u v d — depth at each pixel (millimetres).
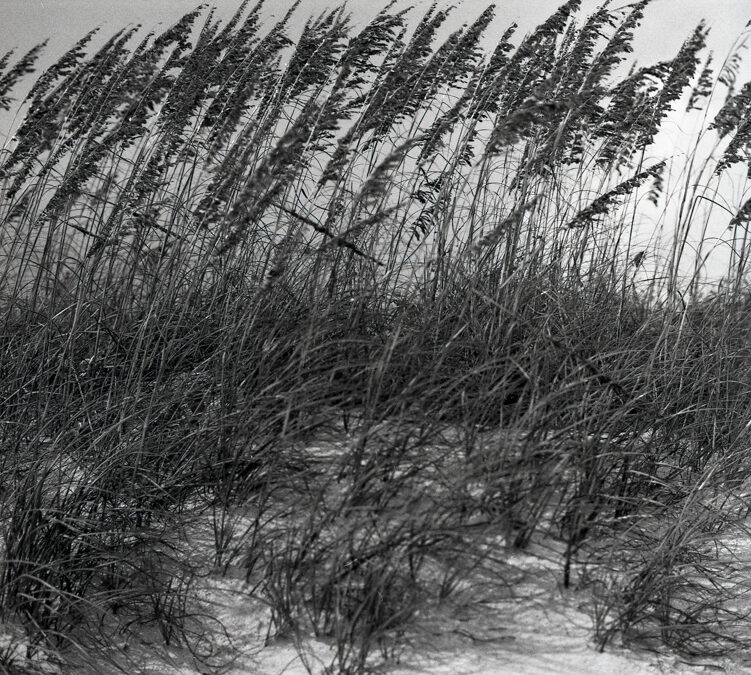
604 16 5273
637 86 4965
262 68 5094
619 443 3924
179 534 3662
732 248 5008
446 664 2893
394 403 3562
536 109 3988
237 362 4195
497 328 4293
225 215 4309
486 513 3383
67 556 3443
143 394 4289
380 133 5070
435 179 4820
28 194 4914
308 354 4035
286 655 3025
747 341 5082
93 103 5203
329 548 3271
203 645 3141
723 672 2930
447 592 3152
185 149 4918
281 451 3639
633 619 3121
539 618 3100
